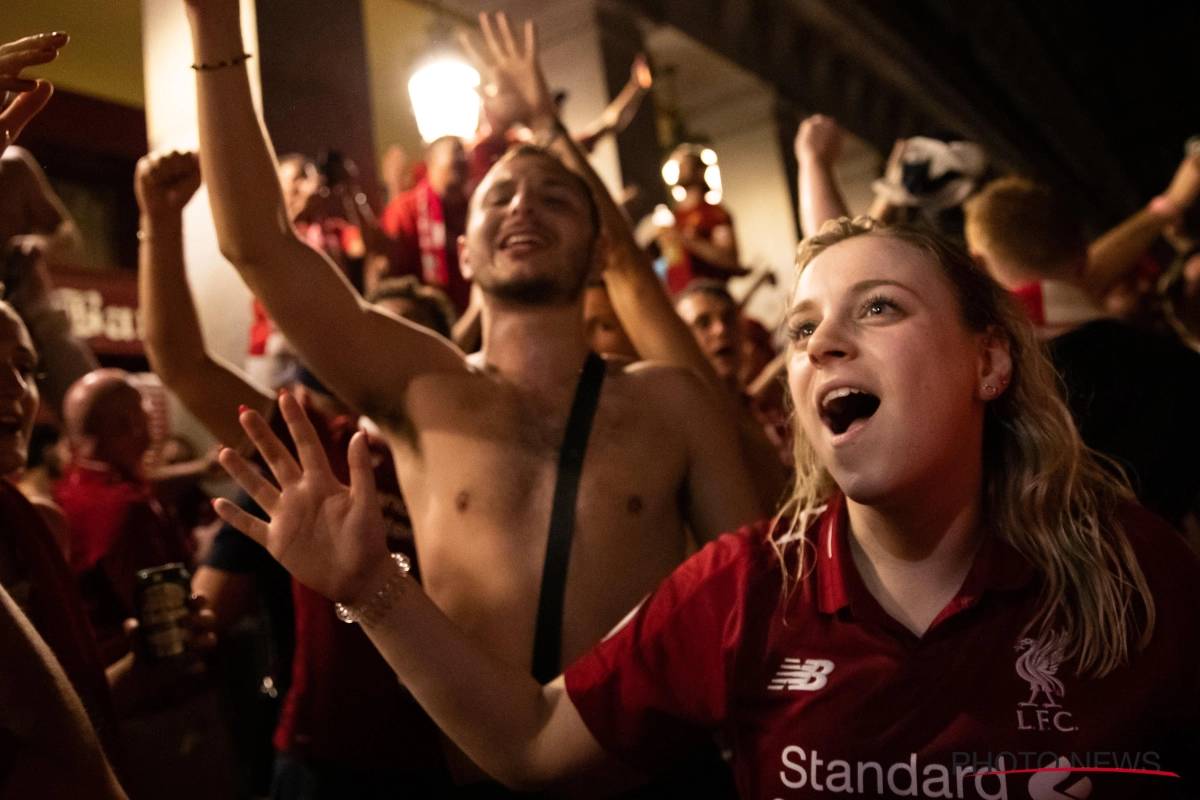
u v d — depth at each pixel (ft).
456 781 4.95
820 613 3.28
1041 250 6.06
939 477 3.13
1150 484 5.32
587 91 17.46
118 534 6.88
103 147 17.85
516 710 3.52
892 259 3.18
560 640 4.75
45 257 7.92
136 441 7.62
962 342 3.16
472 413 5.13
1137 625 3.01
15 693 2.84
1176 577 3.09
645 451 5.19
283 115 9.48
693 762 5.01
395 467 6.18
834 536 3.40
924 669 3.07
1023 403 3.39
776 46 23.71
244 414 3.41
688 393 5.52
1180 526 5.48
